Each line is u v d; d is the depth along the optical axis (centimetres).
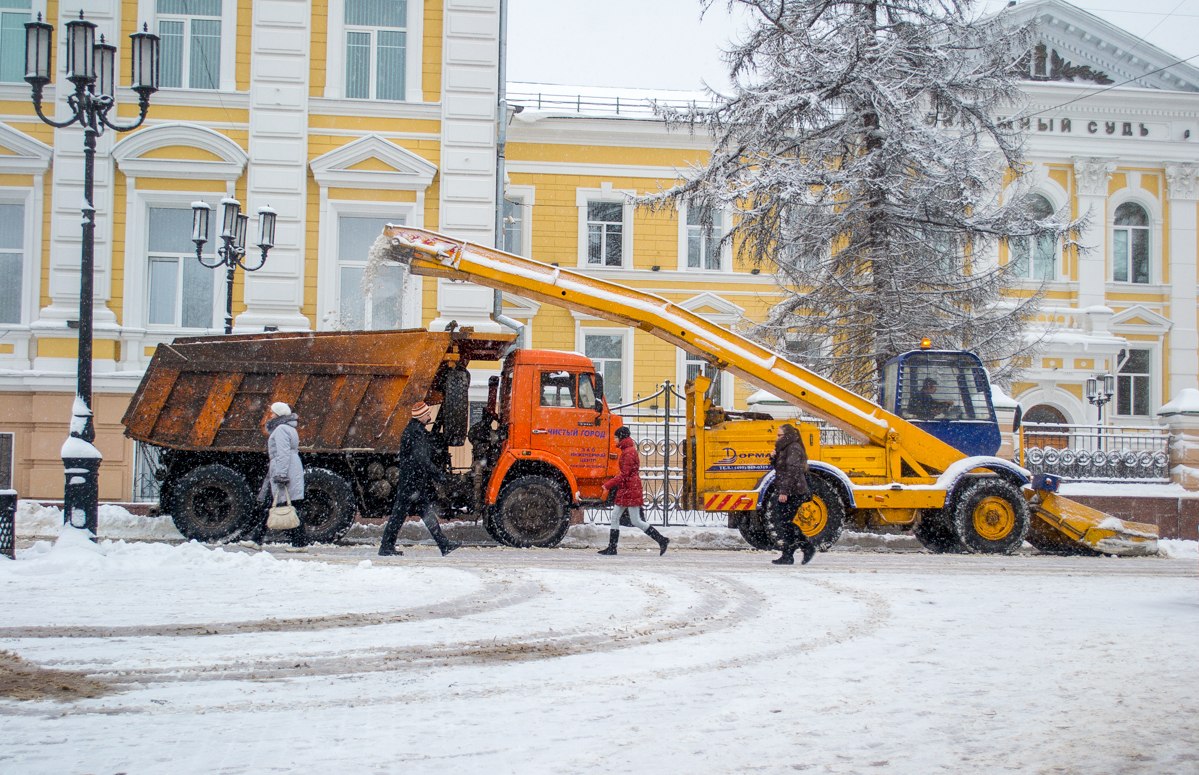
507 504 1542
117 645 739
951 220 2120
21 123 2044
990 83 2141
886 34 2170
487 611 898
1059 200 3259
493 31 2133
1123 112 3278
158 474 1559
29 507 1722
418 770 464
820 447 1595
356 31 2138
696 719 556
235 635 779
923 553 1609
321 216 2086
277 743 506
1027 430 2162
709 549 1655
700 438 1596
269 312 2053
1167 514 2066
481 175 2112
